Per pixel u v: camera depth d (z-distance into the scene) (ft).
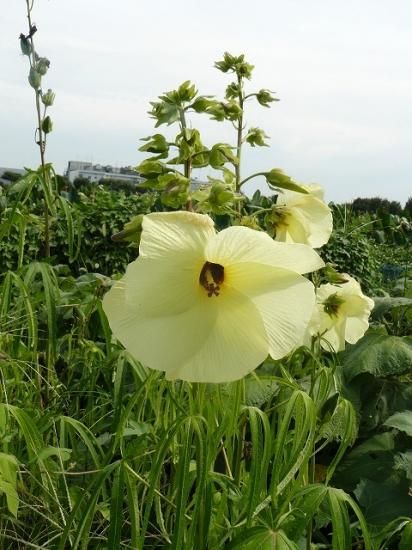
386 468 2.83
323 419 2.03
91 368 2.66
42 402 2.65
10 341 2.58
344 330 2.43
